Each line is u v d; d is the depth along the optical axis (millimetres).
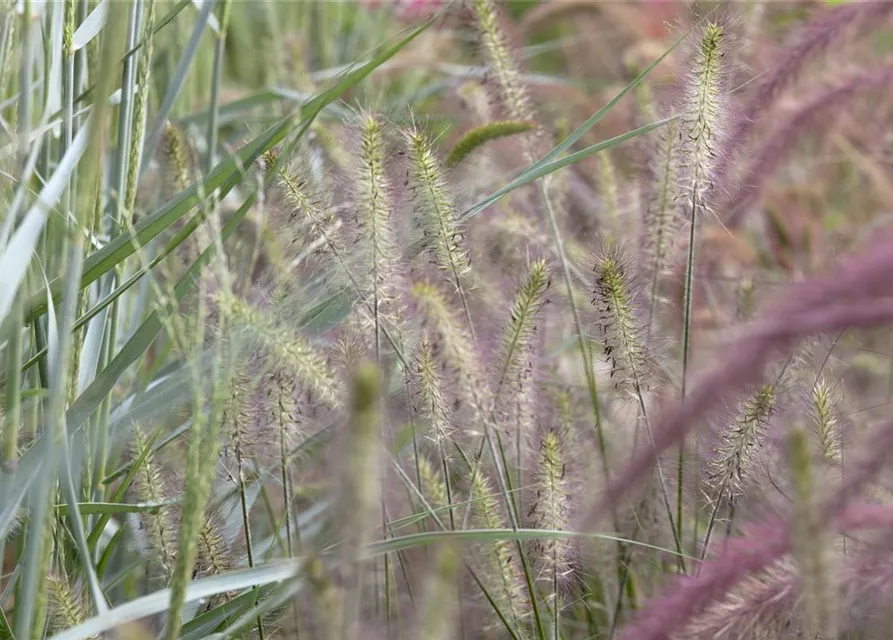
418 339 1576
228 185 1573
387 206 1541
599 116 1619
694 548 1643
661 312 1718
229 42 2648
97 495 1639
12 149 1579
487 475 1640
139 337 1550
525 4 2578
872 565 1409
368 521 1263
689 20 1663
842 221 2062
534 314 1572
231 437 1512
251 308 1504
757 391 1516
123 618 1445
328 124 1964
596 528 1578
